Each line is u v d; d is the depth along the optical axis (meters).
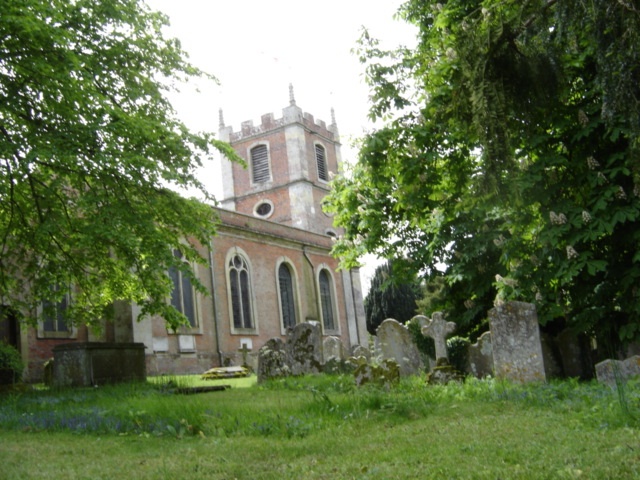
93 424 7.92
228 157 17.12
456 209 10.74
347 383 12.36
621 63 7.00
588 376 13.80
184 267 15.08
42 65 12.77
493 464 4.81
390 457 5.34
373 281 50.41
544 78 8.16
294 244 39.12
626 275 11.08
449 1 10.97
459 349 14.27
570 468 4.43
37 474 5.28
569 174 10.75
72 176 15.06
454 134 10.00
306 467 5.13
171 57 16.84
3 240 16.44
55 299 17.39
